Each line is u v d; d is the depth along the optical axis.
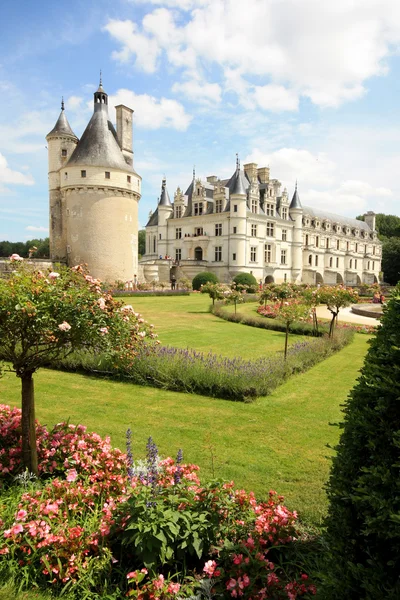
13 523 3.42
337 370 11.83
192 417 7.53
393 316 2.79
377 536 2.28
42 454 4.91
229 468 5.51
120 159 42.81
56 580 3.12
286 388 9.69
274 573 3.02
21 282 4.11
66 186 41.47
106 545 3.29
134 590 2.81
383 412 2.49
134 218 44.66
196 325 20.56
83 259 41.41
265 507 3.71
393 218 114.25
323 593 2.37
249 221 56.09
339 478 2.59
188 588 2.94
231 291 26.28
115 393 8.87
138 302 32.44
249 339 16.92
